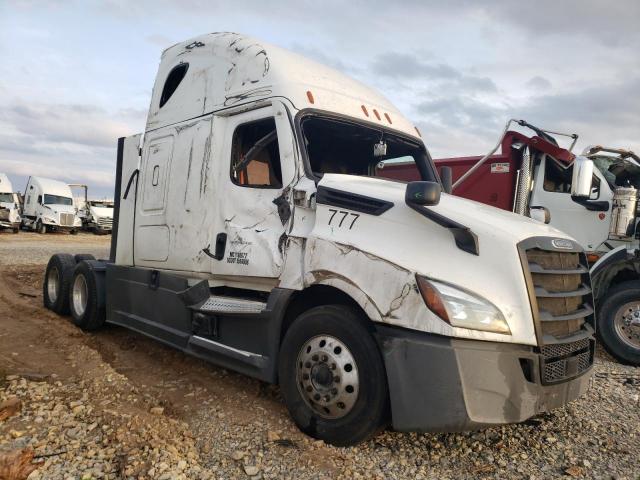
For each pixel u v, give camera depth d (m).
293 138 4.23
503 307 3.31
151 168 5.77
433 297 3.24
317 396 3.68
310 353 3.74
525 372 3.37
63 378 4.86
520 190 8.46
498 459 3.60
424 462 3.50
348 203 3.83
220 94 4.97
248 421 4.00
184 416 4.11
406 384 3.30
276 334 4.04
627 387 5.42
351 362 3.55
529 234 3.58
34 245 22.34
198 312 4.82
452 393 3.17
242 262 4.42
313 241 3.86
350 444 3.57
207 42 5.38
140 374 5.18
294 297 4.03
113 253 6.58
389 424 3.58
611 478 3.40
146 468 3.16
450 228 3.43
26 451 3.29
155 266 5.60
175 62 5.72
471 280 3.33
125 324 6.13
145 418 3.84
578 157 6.72
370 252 3.54
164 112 5.72
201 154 5.00
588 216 7.81
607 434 4.12
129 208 6.18
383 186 4.11
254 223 4.43
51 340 6.25
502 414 3.24
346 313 3.63
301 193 4.07
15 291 9.77
